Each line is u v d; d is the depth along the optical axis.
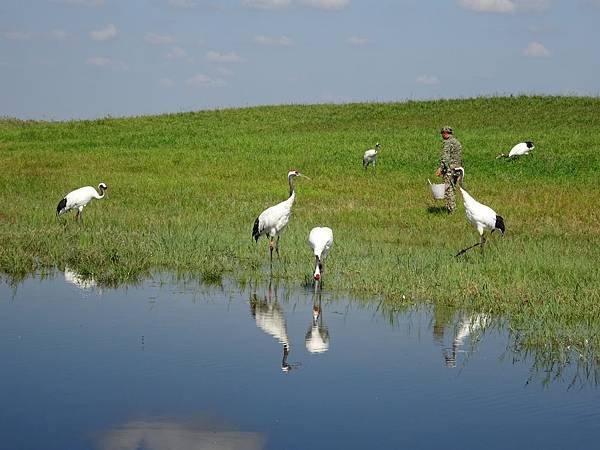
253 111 45.78
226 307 11.24
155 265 13.99
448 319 10.62
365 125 40.88
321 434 6.96
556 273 12.43
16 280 12.88
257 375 8.40
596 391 7.99
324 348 9.35
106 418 7.26
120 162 28.56
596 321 10.24
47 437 6.88
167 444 6.72
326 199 21.23
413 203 20.64
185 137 36.84
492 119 40.41
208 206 19.86
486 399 7.79
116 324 10.27
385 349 9.34
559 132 35.06
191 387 8.03
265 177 25.52
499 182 24.28
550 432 7.01
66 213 18.55
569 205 20.08
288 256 14.34
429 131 37.56
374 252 14.37
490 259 13.70
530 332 9.76
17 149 32.94
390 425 7.16
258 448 6.68
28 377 8.27
